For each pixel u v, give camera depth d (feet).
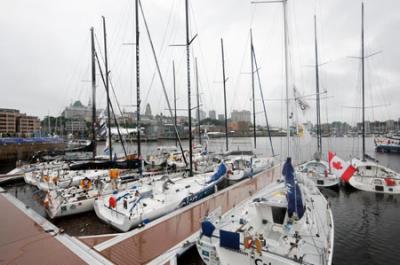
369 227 27.50
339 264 20.10
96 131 54.90
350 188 41.91
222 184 43.52
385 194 38.75
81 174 37.68
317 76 51.96
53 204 25.59
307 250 13.75
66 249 16.61
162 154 67.87
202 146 74.38
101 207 24.71
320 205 21.93
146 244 17.78
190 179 35.68
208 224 14.89
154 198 27.02
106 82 47.83
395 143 102.53
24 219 22.16
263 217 17.75
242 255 13.03
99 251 16.56
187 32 37.24
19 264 14.47
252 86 64.95
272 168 57.06
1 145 83.61
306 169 43.96
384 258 20.89
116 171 31.17
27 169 47.60
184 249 17.10
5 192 32.63
